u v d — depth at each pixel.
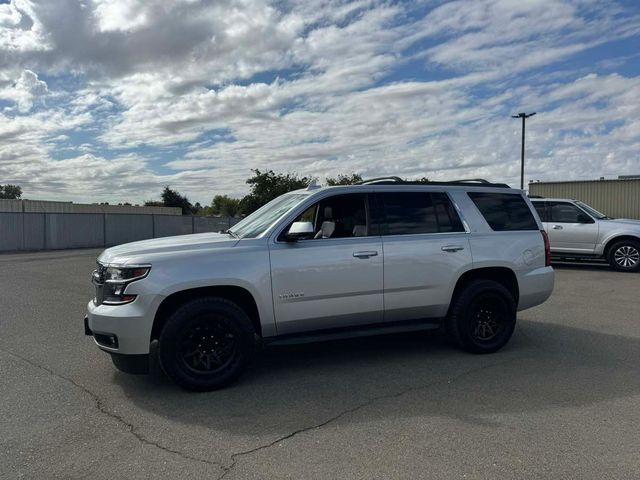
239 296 5.22
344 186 5.67
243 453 3.59
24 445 3.76
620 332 7.00
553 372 5.30
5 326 7.69
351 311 5.43
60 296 10.60
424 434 3.84
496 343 6.02
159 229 35.41
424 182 6.05
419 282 5.68
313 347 6.39
